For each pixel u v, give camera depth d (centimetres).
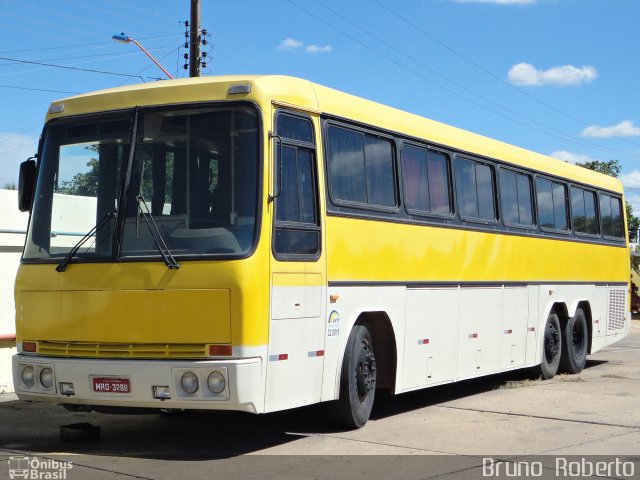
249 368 793
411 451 884
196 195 841
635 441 943
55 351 864
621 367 1778
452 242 1201
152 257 827
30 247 902
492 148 1355
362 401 1008
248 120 846
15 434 991
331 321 928
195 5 2647
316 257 905
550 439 953
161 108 871
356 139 1011
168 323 813
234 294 799
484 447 907
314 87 952
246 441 938
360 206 994
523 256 1424
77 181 891
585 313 1702
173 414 1107
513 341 1388
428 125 1184
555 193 1582
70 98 925
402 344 1066
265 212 829
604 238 1789
